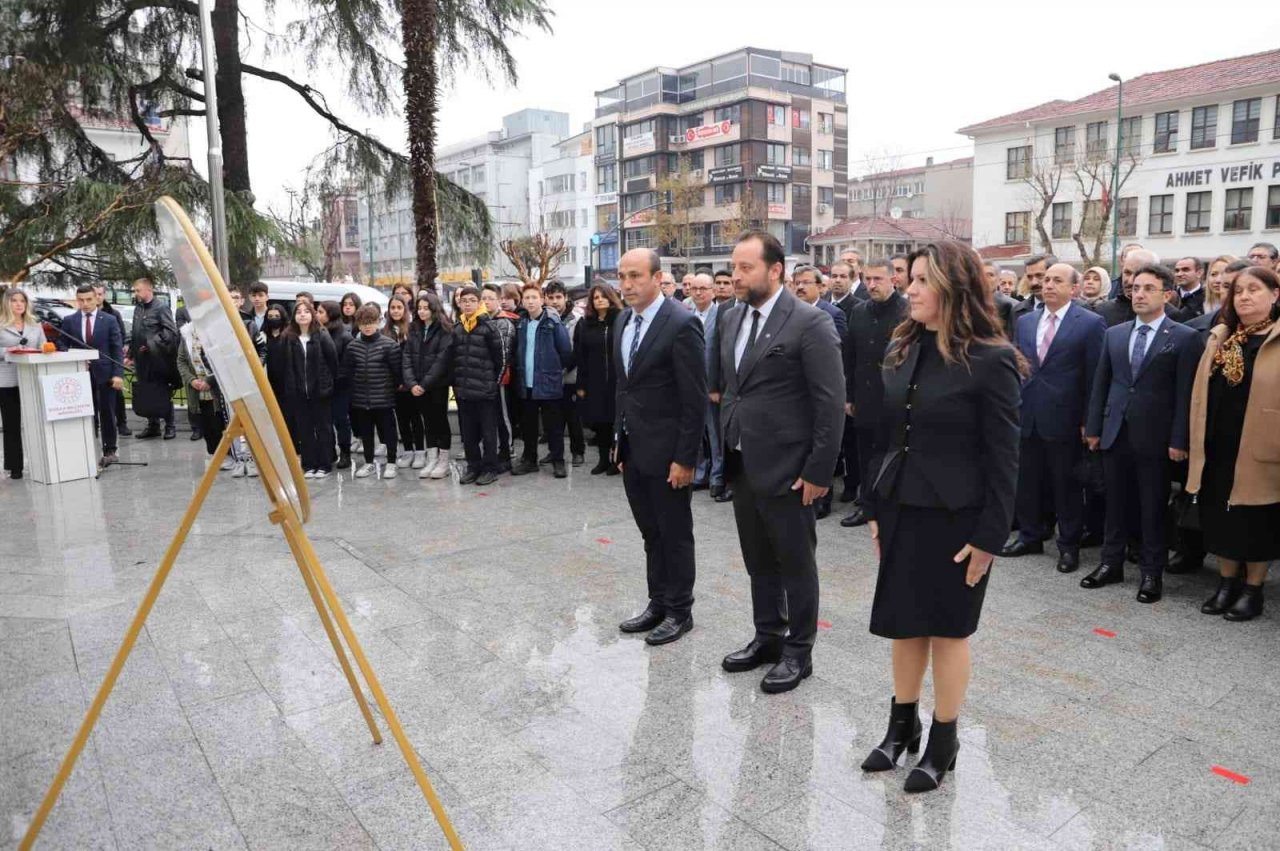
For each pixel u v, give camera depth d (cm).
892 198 6606
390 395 817
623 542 595
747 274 357
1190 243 3469
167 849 261
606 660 398
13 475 821
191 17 1453
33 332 823
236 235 1375
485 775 301
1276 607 464
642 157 6194
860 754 314
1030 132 3916
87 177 1345
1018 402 268
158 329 1021
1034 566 539
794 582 365
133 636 241
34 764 308
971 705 353
